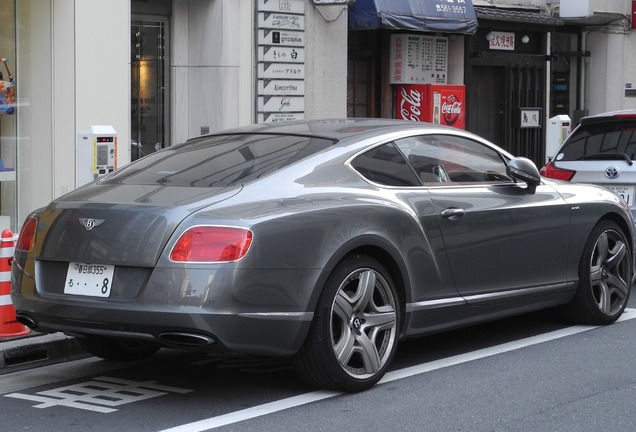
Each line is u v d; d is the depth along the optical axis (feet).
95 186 35.63
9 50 64.49
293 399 33.63
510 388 35.01
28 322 34.09
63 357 40.06
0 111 64.49
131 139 72.18
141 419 31.55
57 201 34.73
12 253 40.83
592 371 37.45
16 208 64.85
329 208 33.27
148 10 72.13
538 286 41.91
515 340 42.83
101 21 65.67
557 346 41.60
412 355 40.11
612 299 46.73
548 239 42.09
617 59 111.45
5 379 37.11
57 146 64.90
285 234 31.78
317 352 32.76
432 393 34.32
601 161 57.31
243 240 30.83
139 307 30.73
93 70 65.46
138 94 72.28
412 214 36.22
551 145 84.79
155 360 40.09
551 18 102.53
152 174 35.68
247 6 74.33
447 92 90.68
